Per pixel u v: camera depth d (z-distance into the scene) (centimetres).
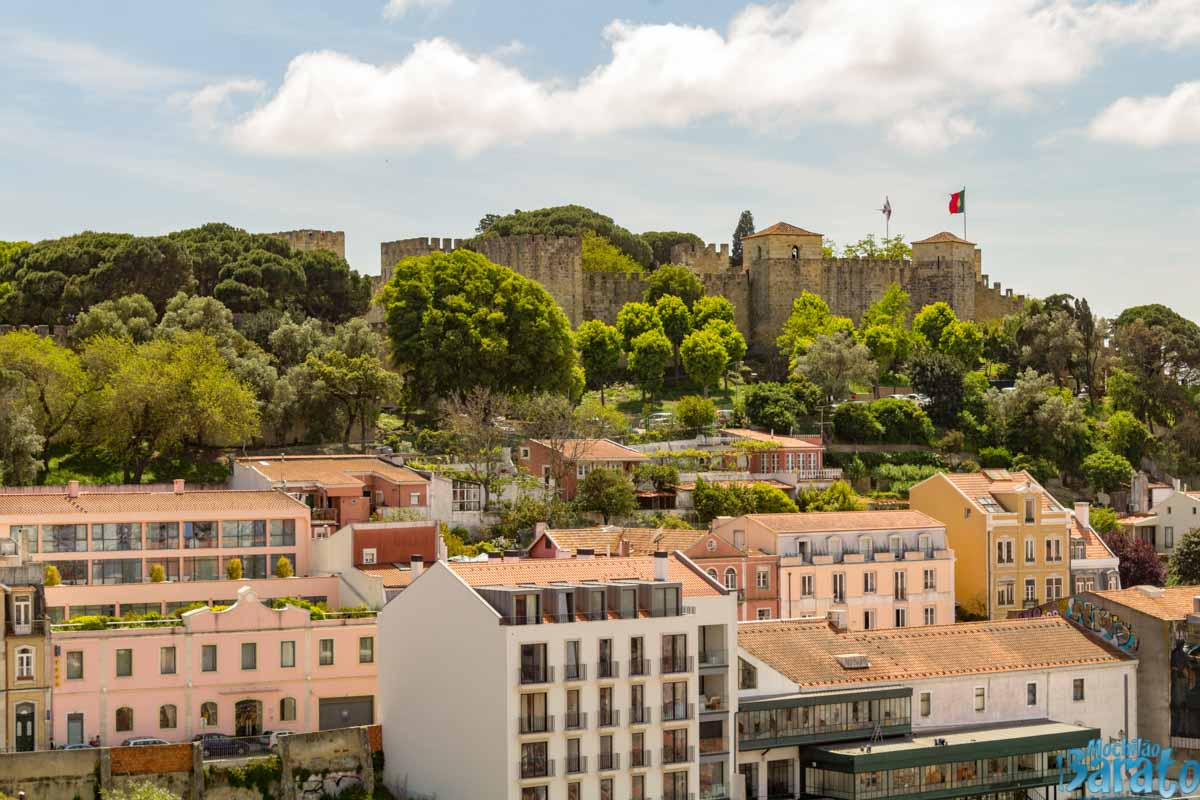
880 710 12925
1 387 18662
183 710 13188
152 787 11256
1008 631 14150
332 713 13675
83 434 19588
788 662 13012
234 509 15788
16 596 12425
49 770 11538
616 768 12006
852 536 17000
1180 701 13950
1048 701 13750
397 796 12700
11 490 16712
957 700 13350
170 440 19275
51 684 12494
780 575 16462
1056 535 18288
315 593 15062
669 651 12300
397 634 12912
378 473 18500
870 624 16912
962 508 18062
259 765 12219
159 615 13900
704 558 16200
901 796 12481
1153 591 14688
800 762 12725
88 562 15138
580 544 16588
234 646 13388
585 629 11975
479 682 11938
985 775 12850
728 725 12469
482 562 13212
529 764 11719
